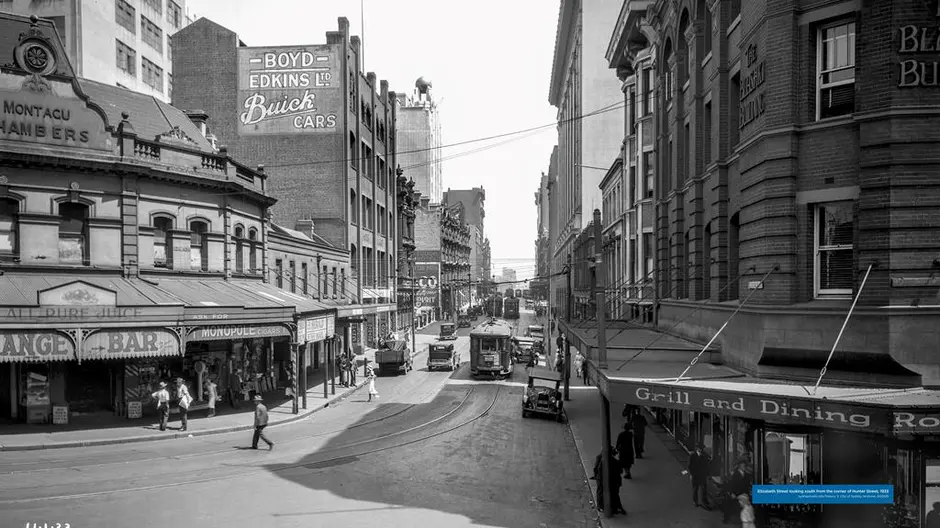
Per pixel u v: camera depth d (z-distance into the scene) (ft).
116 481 52.49
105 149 80.59
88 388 79.71
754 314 45.83
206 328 78.48
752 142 46.42
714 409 38.60
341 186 160.35
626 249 125.39
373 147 189.06
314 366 142.72
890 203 38.55
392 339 160.15
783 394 36.09
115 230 81.35
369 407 96.73
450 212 383.04
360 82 173.99
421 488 53.88
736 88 59.06
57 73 77.61
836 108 42.34
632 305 116.98
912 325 38.29
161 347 74.02
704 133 68.13
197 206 92.53
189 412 85.56
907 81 38.22
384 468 60.18
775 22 43.98
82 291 69.77
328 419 86.38
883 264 38.83
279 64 160.76
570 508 49.98
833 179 41.83
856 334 39.86
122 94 101.91
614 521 45.62
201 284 90.17
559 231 357.00
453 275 374.63
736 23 56.18
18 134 74.79
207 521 43.39
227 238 97.71
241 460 61.62
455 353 149.48
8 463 58.23
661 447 71.20
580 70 239.91
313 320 97.91
